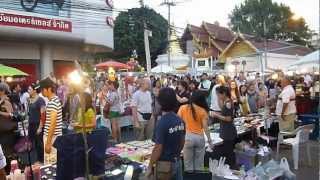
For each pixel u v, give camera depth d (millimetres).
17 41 21141
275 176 6914
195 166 6836
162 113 5215
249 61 41250
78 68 6316
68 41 22922
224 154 8195
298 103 12586
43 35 21500
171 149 5020
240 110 13133
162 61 45875
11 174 5227
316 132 10680
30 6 21219
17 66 21734
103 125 11523
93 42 24969
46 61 22812
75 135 4336
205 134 7371
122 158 6340
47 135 6609
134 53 47844
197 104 6902
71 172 4305
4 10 20062
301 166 9000
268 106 12875
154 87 12680
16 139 7496
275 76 21297
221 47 52938
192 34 52188
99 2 25500
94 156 4492
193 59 43469
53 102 6676
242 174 6988
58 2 22656
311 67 14203
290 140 9414
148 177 5078
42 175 5535
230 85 13297
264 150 8977
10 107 8203
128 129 14648
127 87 16172
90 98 6520
